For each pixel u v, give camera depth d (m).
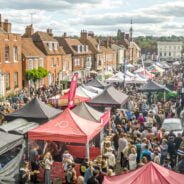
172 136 16.14
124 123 20.47
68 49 59.81
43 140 16.16
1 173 12.01
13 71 40.47
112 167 14.25
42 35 51.31
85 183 12.00
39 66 46.78
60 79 54.19
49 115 18.42
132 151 14.41
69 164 13.28
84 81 53.16
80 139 14.60
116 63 86.62
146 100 30.77
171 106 26.80
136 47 108.19
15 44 40.81
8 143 12.57
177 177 9.43
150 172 9.38
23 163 13.61
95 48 70.56
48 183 13.65
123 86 40.78
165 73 62.72
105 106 24.20
